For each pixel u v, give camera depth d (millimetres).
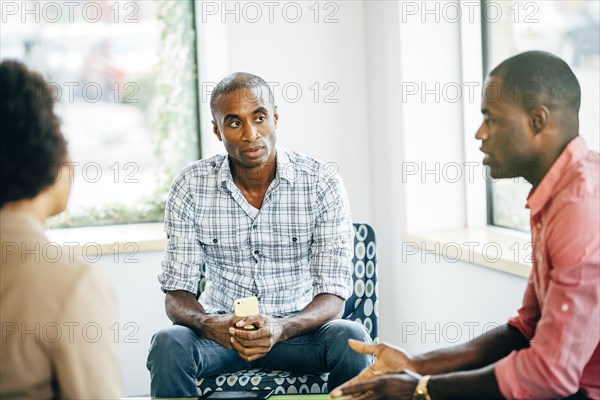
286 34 3395
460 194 3199
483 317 2713
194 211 2447
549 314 1473
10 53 3479
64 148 1360
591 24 2516
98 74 3545
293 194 2432
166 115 3596
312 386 2311
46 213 1381
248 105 2281
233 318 2186
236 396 1811
